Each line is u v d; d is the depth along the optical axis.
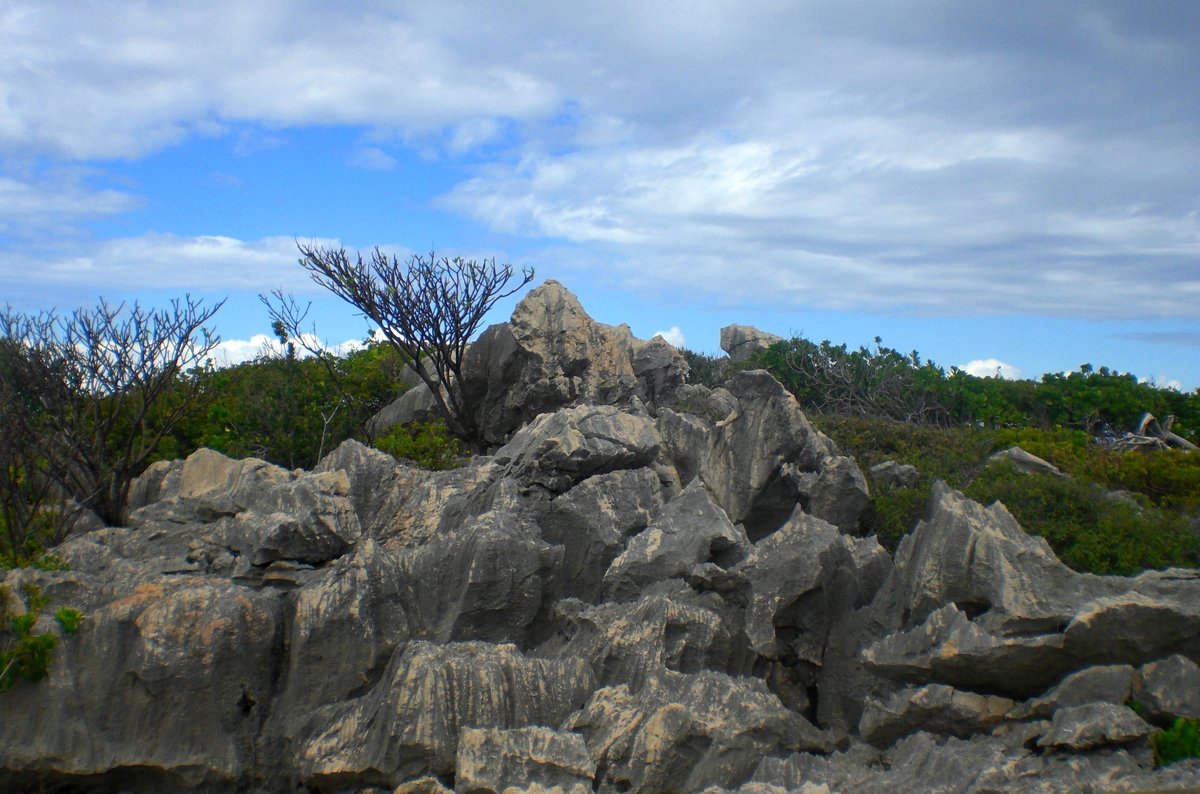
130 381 19.95
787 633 13.12
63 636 12.13
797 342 35.47
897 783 10.10
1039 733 10.29
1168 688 10.23
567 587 15.00
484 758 10.49
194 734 11.93
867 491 17.53
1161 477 20.48
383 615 12.94
